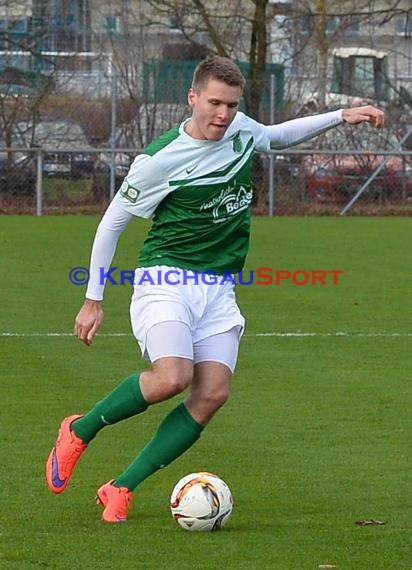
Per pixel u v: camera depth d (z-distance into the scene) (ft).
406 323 102.06
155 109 205.46
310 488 52.80
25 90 204.03
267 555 42.37
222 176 45.88
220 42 219.82
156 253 46.88
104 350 88.28
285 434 63.62
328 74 211.82
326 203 212.02
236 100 44.65
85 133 205.77
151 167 45.47
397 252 159.22
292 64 210.79
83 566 40.86
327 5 247.70
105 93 205.87
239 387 75.82
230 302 47.32
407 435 63.52
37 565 40.93
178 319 45.44
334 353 88.07
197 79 44.93
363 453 59.57
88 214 207.21
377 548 43.42
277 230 185.98
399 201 212.84
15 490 52.01
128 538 44.52
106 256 46.91
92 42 222.07
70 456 47.65
